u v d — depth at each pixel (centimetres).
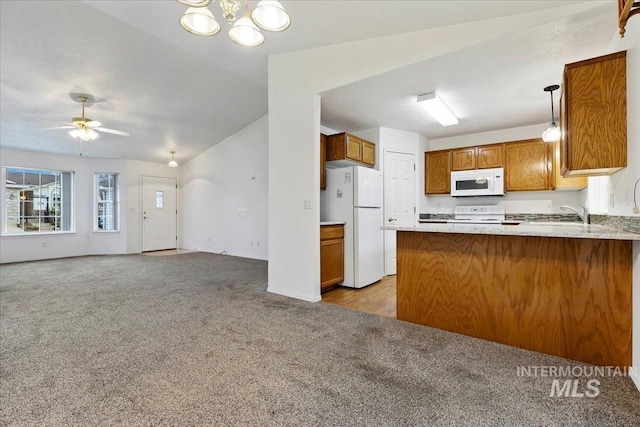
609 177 246
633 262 180
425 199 531
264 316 274
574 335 199
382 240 461
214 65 388
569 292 201
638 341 169
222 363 190
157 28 301
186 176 762
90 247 664
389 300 329
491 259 228
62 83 393
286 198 340
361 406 148
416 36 262
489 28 230
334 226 372
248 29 189
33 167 592
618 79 195
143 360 193
